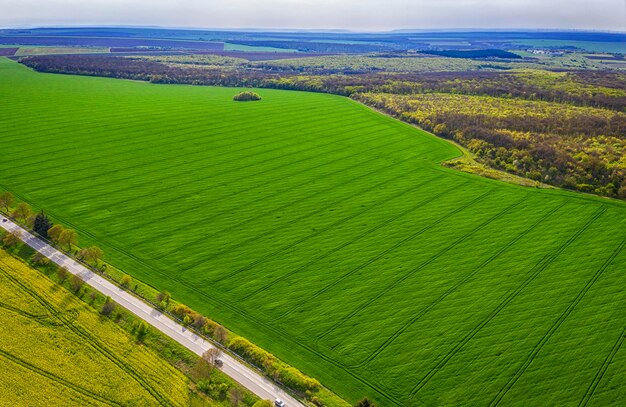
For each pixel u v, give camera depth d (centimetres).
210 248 9238
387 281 8294
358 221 10362
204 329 6981
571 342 6950
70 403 5544
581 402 6006
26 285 7625
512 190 11931
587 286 8188
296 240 9575
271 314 7475
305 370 6438
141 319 7125
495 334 7088
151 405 5619
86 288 7719
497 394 6103
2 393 5597
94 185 11944
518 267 8700
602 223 10269
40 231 9200
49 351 6309
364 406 5666
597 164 12406
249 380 6162
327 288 8094
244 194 11656
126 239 9469
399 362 6575
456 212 10781
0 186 11662
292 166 13575
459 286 8169
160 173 12862
